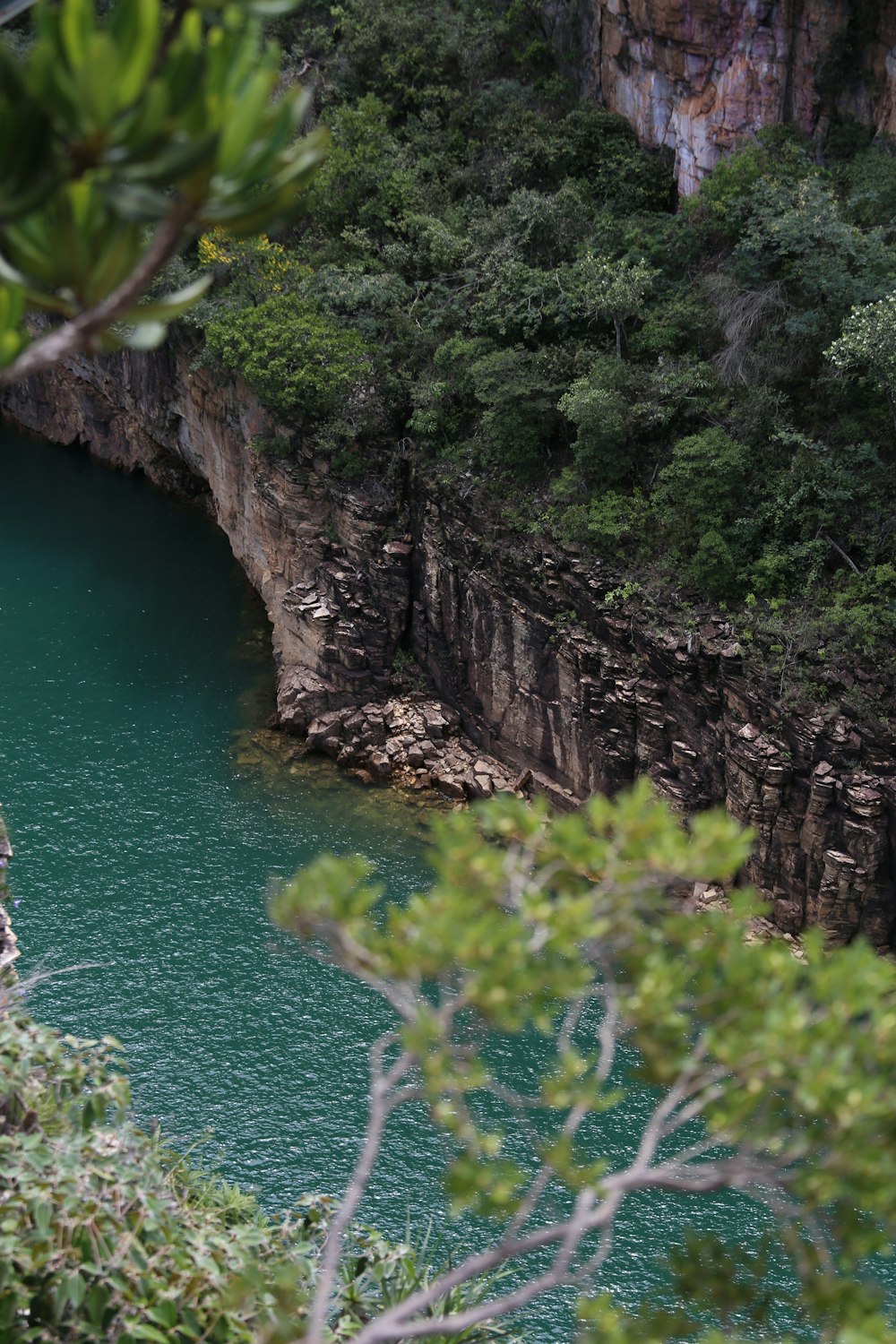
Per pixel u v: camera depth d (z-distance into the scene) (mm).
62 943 51562
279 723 65312
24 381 94688
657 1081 11727
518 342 63000
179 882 55406
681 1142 42562
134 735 64438
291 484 66875
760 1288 13383
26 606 74875
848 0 61469
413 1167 42531
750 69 64125
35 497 87625
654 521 57969
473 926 10875
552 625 59156
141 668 69688
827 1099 10500
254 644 72125
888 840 50219
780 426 55188
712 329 59281
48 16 7320
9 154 7480
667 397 58312
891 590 52219
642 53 68500
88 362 87250
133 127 7500
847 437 54219
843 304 54438
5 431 97250
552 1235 11297
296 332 64688
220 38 7719
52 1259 14859
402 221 70375
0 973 22547
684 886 53906
